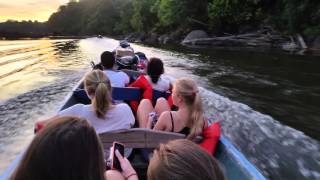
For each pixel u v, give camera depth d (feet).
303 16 77.71
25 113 21.99
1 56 62.34
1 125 19.70
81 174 3.77
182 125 10.60
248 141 17.22
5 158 15.65
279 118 21.30
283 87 30.83
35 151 3.70
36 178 3.63
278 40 80.94
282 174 13.91
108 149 10.03
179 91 10.47
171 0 127.65
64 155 3.72
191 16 122.31
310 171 14.11
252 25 101.65
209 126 11.21
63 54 65.21
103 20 300.61
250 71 40.24
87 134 3.96
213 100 24.99
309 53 61.36
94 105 9.93
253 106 24.06
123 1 290.35
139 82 15.46
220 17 107.14
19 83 31.91
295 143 16.96
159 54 63.98
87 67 43.88
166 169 3.48
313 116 21.80
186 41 103.55
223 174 3.61
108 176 6.90
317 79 34.83
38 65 46.93
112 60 17.78
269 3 99.45
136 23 191.11
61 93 27.53
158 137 10.21
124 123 10.18
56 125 3.94
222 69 41.91
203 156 3.59
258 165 14.69
